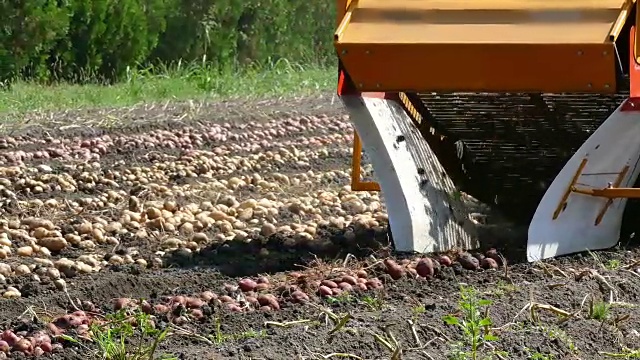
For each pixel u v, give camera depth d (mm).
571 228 9750
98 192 14117
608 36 8906
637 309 8227
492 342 7137
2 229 11281
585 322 7789
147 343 7426
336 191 14383
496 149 10867
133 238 11406
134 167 15562
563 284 8648
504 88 9375
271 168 16297
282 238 10914
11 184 14109
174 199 13539
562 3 9258
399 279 9117
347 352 7012
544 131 10531
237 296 8531
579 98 10086
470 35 9234
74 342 7457
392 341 6996
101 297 8969
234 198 13320
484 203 11297
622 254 9828
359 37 9430
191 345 7363
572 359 7121
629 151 9469
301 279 9070
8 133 18109
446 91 9531
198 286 9258
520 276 9195
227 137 18734
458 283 9000
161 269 10078
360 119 9750
